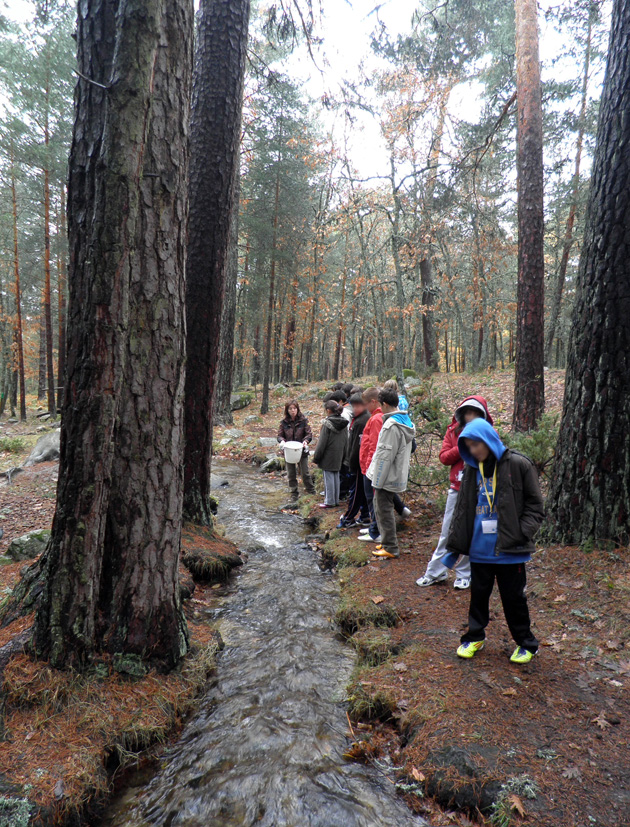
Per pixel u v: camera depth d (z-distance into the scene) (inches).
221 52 207.6
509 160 705.6
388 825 84.3
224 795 92.0
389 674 123.3
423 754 96.1
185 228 121.1
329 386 908.6
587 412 168.4
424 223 528.4
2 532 235.9
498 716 103.2
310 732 108.8
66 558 109.9
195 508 227.9
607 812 79.7
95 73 104.9
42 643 111.5
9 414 1070.4
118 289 105.3
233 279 634.2
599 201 165.2
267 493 344.2
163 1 108.1
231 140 212.2
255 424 656.4
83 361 106.2
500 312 965.8
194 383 220.2
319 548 234.7
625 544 162.4
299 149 788.0
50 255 815.1
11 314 1016.9
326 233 776.9
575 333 173.5
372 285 659.4
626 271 158.4
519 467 115.3
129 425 114.0
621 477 163.6
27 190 792.3
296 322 1298.0
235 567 208.8
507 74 570.6
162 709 111.0
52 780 87.7
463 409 137.9
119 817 88.1
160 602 122.3
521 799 83.1
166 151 112.4
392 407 200.1
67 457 109.3
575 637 130.6
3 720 99.3
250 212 844.6
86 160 105.3
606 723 99.6
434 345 919.0
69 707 104.4
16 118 684.1
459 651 126.1
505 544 113.3
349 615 159.5
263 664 136.5
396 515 247.0
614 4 163.9
